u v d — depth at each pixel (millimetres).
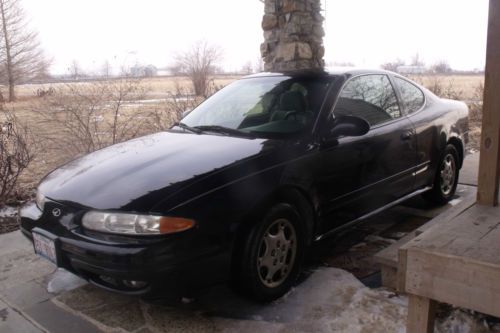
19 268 3617
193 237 2562
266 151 3090
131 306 3012
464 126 5051
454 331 2553
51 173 3420
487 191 2629
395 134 3926
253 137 3414
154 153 3244
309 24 6551
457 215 2504
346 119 3367
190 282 2592
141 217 2523
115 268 2500
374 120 3871
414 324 2133
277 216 2930
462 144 4969
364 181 3643
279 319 2795
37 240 2930
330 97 3586
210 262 2641
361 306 2893
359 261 3580
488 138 2582
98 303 3070
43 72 28188
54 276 3480
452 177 4914
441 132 4562
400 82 4434
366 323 2707
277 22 6645
